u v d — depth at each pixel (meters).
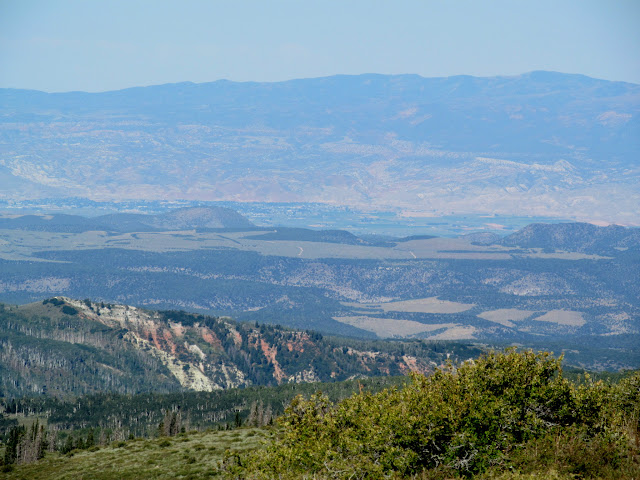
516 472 60.62
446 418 67.06
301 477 70.81
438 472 65.06
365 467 67.12
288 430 80.00
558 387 70.38
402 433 67.38
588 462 60.91
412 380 77.50
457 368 76.50
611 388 75.75
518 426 67.44
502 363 73.75
